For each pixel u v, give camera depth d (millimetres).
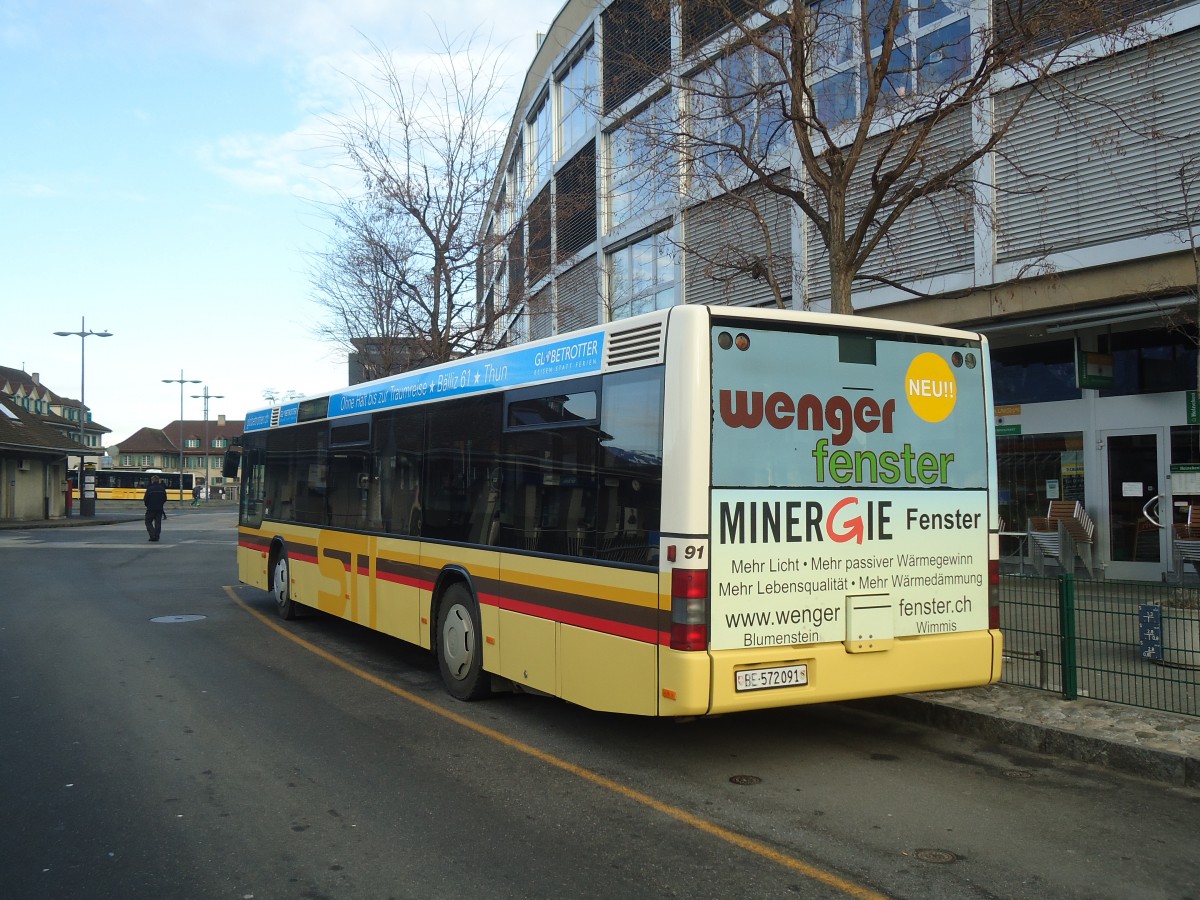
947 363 6207
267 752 6246
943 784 5617
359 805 5211
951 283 12430
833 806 5223
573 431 6312
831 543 5676
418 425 8625
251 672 8953
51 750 6285
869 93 8531
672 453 5359
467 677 7645
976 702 6945
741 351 5508
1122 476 12945
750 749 6387
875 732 6816
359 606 9711
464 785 5578
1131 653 8078
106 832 4801
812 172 8625
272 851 4543
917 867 4371
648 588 5469
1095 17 8156
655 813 5098
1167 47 10266
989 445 6336
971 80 8445
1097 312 11258
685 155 10453
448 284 18500
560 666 6277
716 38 10422
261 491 13172
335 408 10641
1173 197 10516
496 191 19062
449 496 7992
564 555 6309
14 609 13344
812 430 5676
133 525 39219
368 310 20234
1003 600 7699
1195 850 4586
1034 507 13992
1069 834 4797
